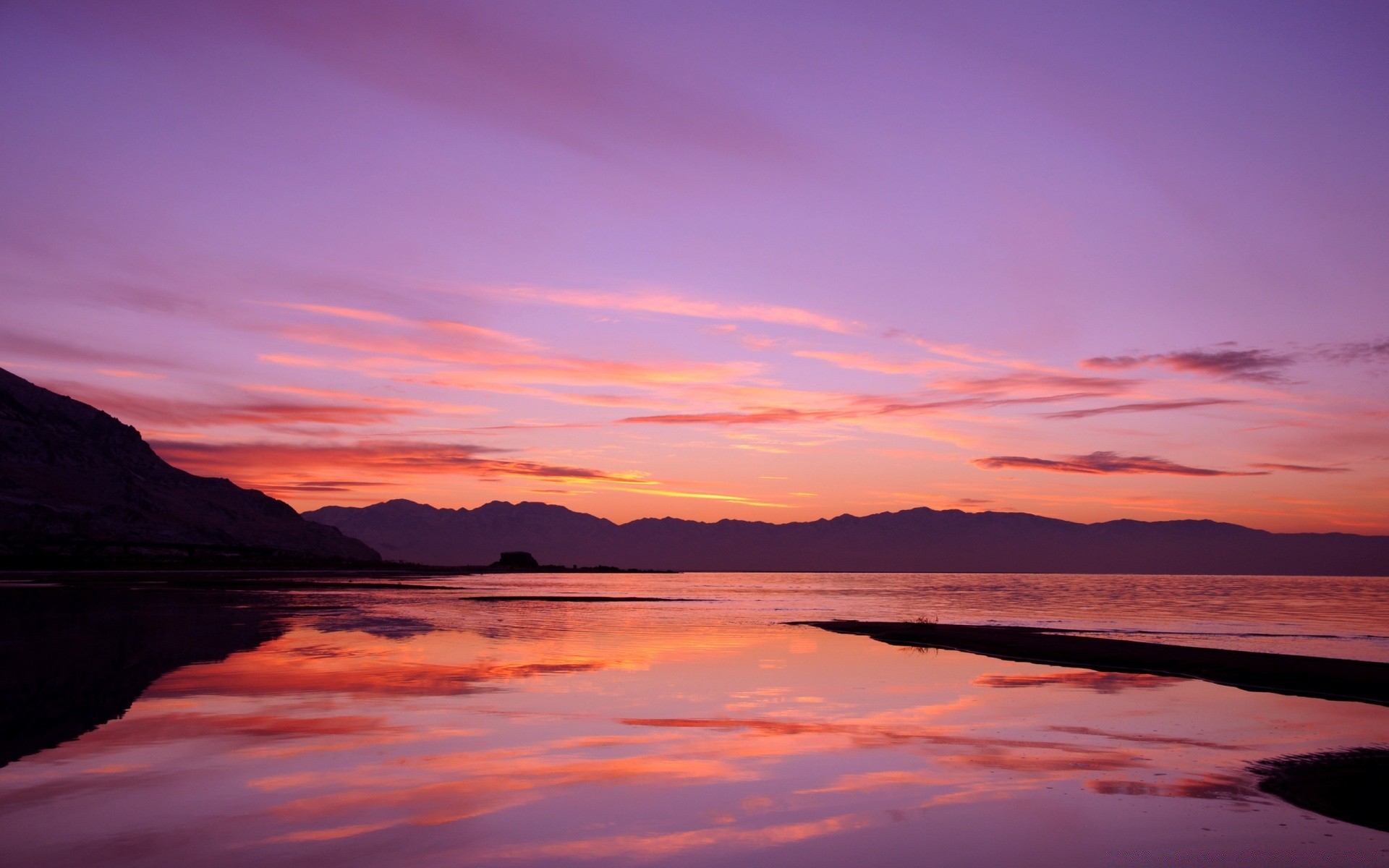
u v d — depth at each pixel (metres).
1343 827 11.52
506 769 14.23
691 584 164.00
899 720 19.02
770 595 105.75
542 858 10.12
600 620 51.72
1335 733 18.06
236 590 85.69
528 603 73.75
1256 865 10.15
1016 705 21.36
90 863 9.83
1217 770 14.64
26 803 12.12
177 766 14.23
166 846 10.42
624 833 11.07
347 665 27.38
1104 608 81.19
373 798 12.47
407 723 18.02
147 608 54.41
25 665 26.42
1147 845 10.80
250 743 15.98
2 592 71.00
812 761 15.02
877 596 108.69
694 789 13.15
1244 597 118.12
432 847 10.45
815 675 26.81
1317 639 45.56
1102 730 18.16
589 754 15.37
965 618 61.25
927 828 11.38
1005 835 11.15
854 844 10.73
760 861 10.09
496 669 26.88
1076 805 12.48
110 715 18.59
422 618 50.53
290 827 11.12
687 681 24.83
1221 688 24.77
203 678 24.25
